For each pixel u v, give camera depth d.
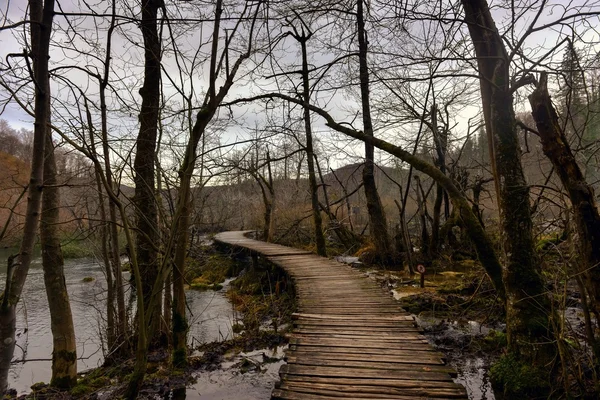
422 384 3.88
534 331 4.34
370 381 3.95
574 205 3.94
